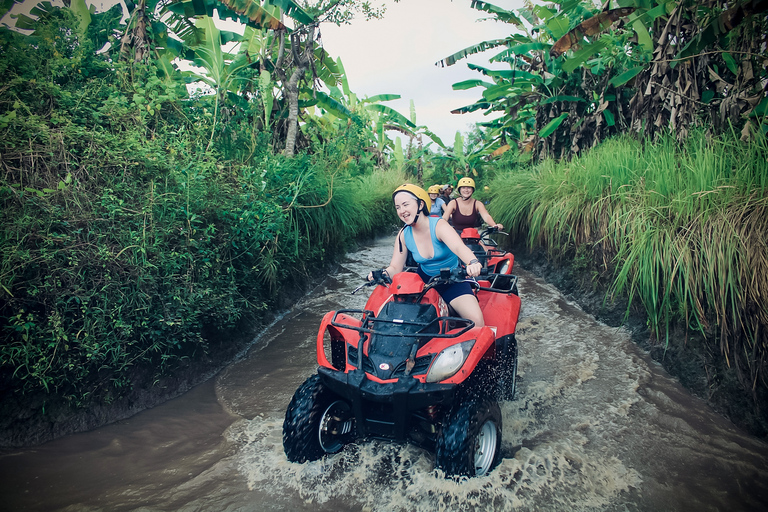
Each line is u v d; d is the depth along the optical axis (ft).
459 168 75.15
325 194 26.71
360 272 28.45
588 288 20.31
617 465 9.24
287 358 15.66
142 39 20.76
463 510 8.04
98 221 11.77
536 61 33.86
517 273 27.63
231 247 16.31
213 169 16.47
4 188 10.44
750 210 12.08
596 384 12.82
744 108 17.74
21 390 10.48
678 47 19.62
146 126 16.69
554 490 8.50
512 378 11.90
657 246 13.98
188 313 13.23
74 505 8.35
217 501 8.48
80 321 11.12
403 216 10.73
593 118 30.37
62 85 16.85
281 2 26.71
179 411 12.11
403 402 8.28
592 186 21.70
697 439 10.11
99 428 11.18
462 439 8.24
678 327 13.66
